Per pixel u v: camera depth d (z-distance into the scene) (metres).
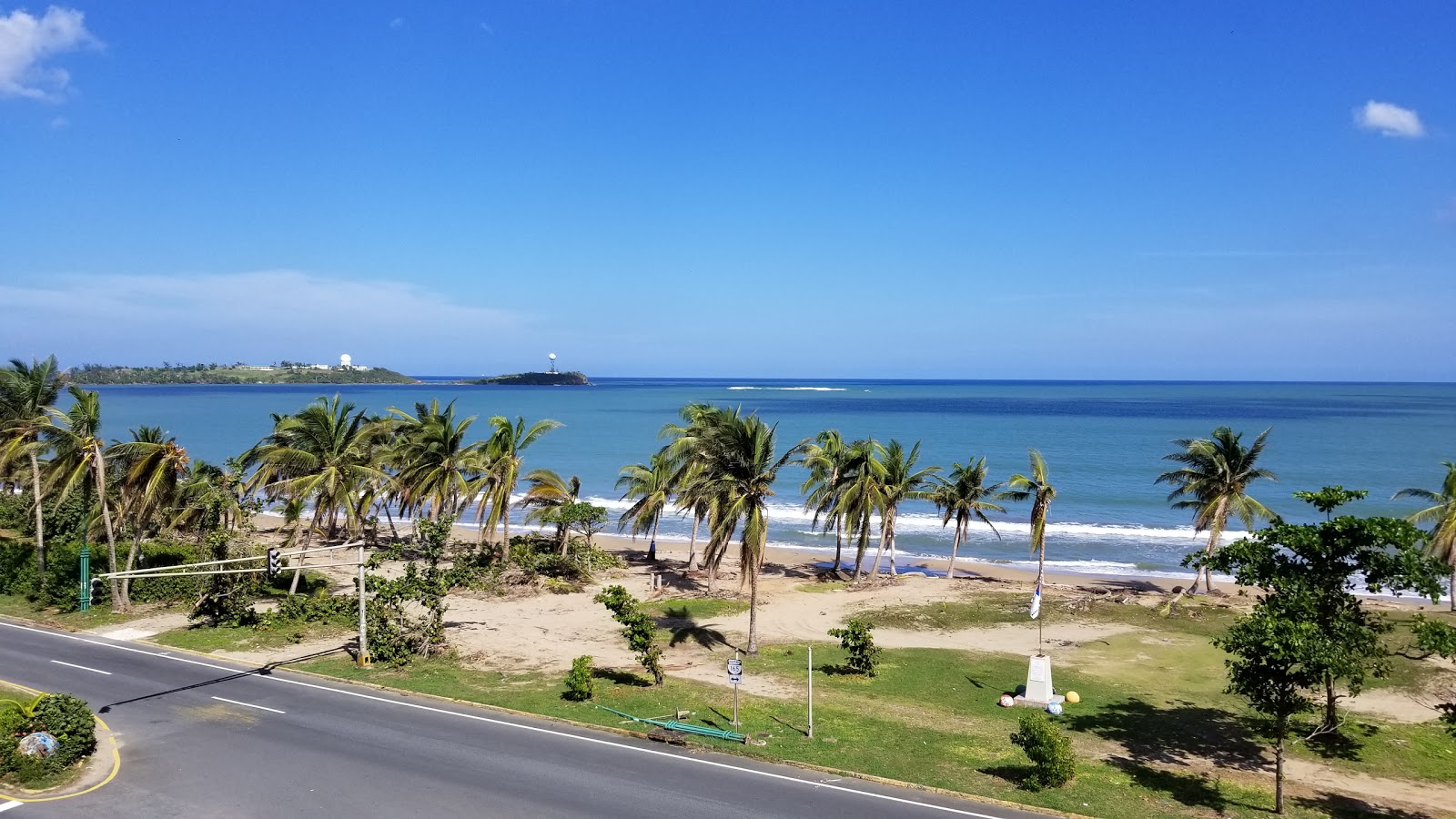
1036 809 20.30
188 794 20.36
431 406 62.72
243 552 39.44
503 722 26.06
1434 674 32.38
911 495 54.06
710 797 20.52
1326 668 18.94
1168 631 40.19
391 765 22.22
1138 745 25.69
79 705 22.86
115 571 40.03
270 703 27.28
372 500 56.34
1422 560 19.36
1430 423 174.25
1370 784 22.98
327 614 39.16
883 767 22.86
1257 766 24.11
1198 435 149.38
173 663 31.80
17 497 60.00
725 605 44.81
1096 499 88.19
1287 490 88.69
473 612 42.41
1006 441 140.25
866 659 32.84
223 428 159.38
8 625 37.38
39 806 19.59
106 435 140.88
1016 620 42.22
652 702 28.52
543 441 144.62
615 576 52.31
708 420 38.69
